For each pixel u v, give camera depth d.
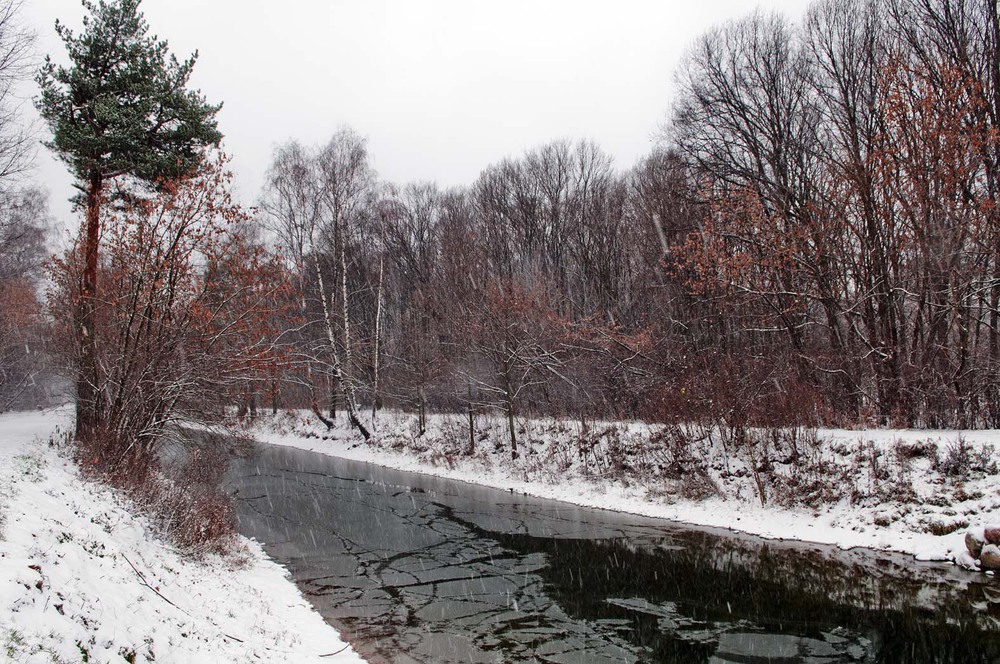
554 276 35.75
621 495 18.16
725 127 24.75
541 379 26.59
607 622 9.66
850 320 18.75
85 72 16.09
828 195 19.34
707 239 21.36
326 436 32.44
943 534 11.90
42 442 15.85
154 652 6.07
